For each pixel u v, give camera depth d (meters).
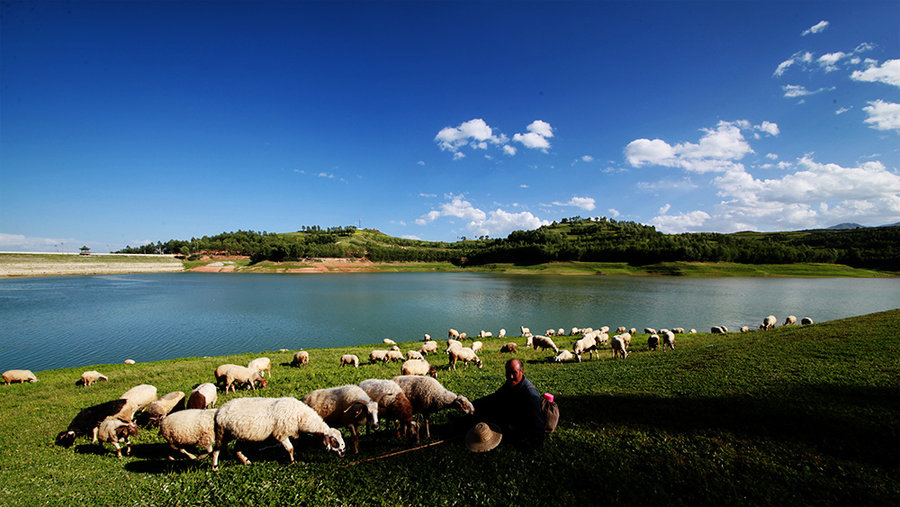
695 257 157.38
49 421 12.88
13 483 8.11
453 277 144.88
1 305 62.94
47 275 142.50
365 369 21.78
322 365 23.91
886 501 5.96
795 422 8.80
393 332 44.47
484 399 8.38
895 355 14.89
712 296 75.38
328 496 7.03
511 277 141.62
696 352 20.41
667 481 6.83
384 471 7.70
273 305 64.94
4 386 19.89
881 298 71.31
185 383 18.42
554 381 15.23
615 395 11.95
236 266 182.12
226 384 16.66
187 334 42.53
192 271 175.00
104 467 9.01
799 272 141.62
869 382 11.55
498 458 7.76
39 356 33.59
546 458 7.73
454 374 18.52
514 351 27.70
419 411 9.66
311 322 49.88
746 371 14.06
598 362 20.50
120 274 156.75
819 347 17.38
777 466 7.07
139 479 8.20
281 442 8.53
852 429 8.29
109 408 11.38
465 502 6.65
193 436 8.57
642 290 87.81
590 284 106.06
